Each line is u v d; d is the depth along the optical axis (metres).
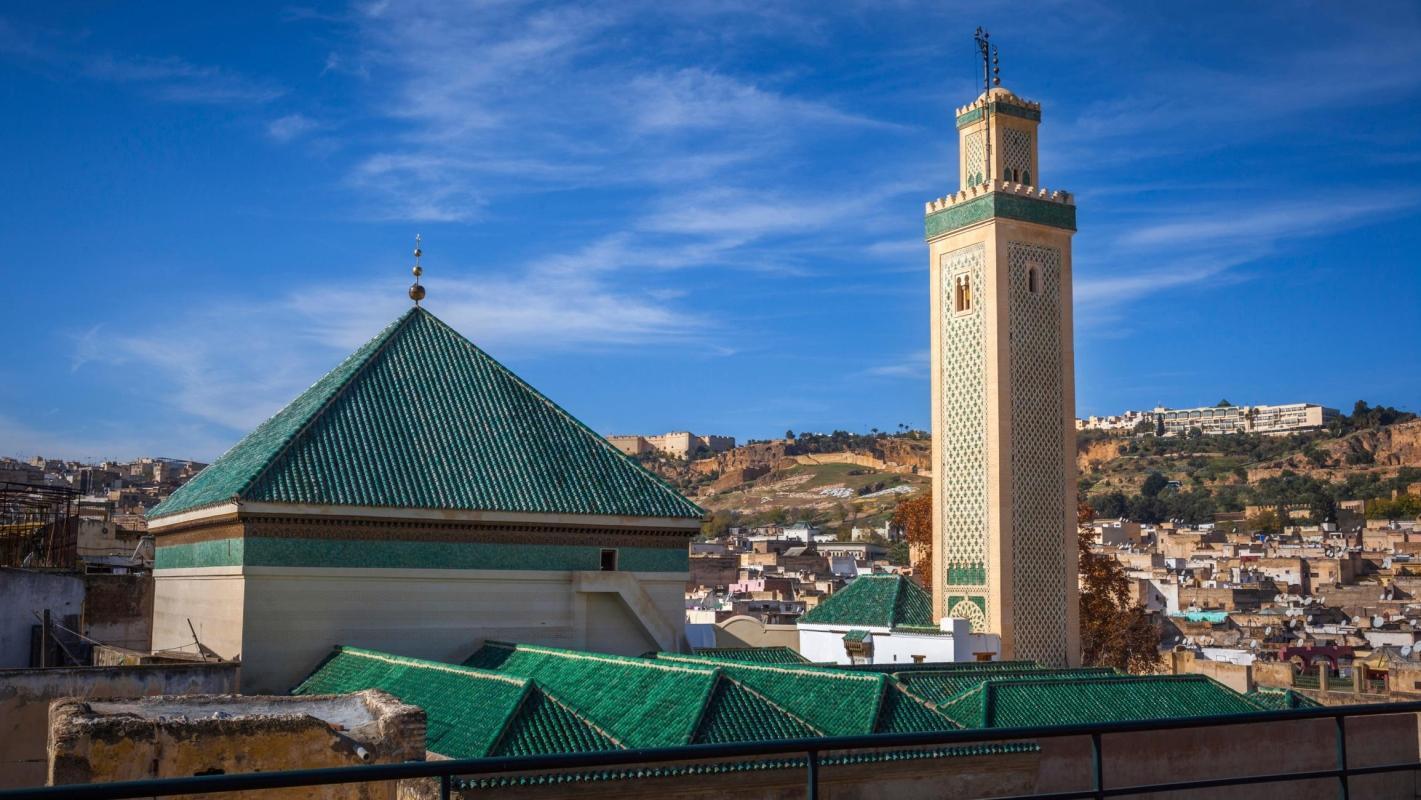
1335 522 183.88
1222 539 163.00
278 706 19.09
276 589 26.14
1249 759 24.64
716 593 103.56
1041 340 39.22
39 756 22.86
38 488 46.50
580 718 19.62
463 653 27.77
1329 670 66.62
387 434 29.44
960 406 39.47
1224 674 53.31
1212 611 98.94
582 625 29.16
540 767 5.53
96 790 4.69
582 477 30.42
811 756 6.05
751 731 19.50
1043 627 38.09
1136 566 133.25
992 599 37.62
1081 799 6.82
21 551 45.84
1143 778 23.48
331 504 26.52
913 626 38.53
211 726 16.27
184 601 29.47
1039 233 39.50
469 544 28.17
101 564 49.31
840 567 132.38
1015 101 40.03
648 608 29.88
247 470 27.53
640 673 22.23
